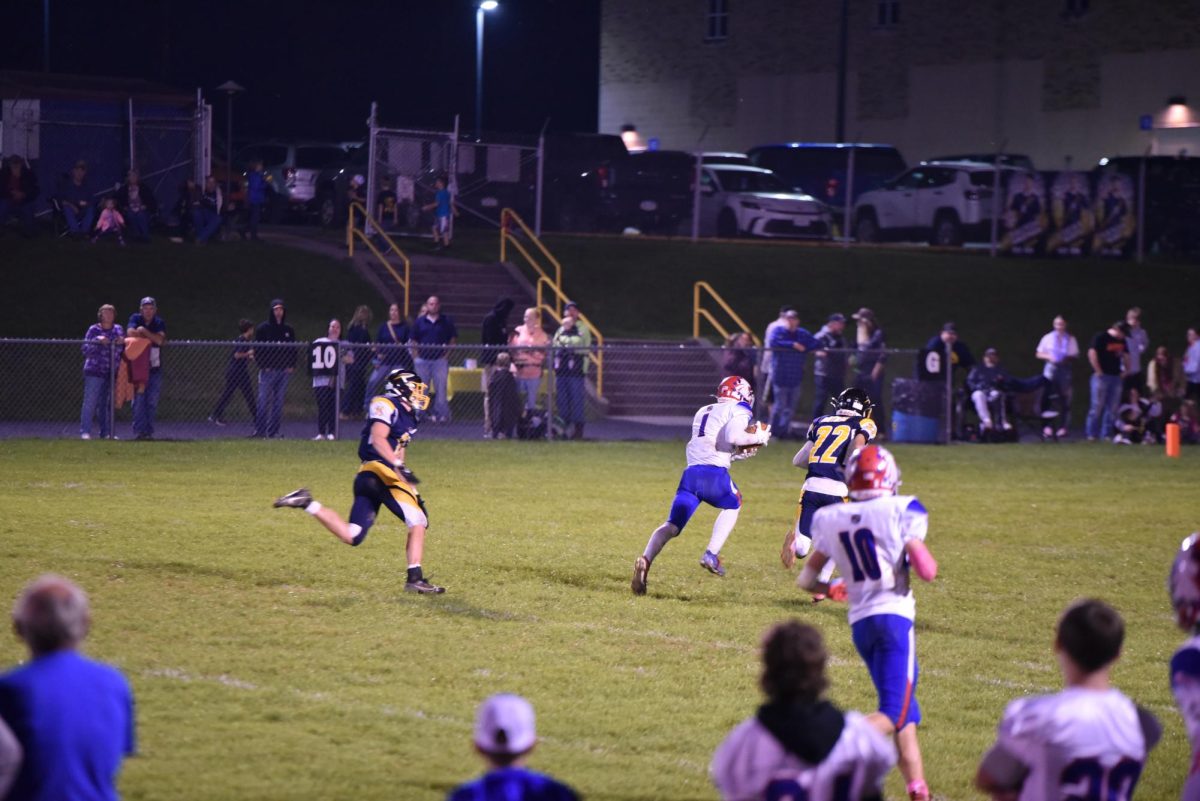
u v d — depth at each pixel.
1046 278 97.81
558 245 98.94
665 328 88.56
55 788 12.08
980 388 70.19
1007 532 42.56
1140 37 123.62
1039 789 12.59
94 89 92.44
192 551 34.47
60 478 47.41
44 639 12.37
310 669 24.06
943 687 24.77
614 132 155.25
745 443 31.91
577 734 21.08
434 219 96.00
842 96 128.00
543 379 69.94
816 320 90.88
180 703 21.66
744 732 12.30
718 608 30.55
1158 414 71.81
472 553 35.88
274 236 98.12
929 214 104.69
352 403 68.31
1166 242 102.38
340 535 29.39
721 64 146.25
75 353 74.44
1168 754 21.47
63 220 88.38
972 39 132.88
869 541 18.02
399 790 18.14
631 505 45.59
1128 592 34.00
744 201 104.06
